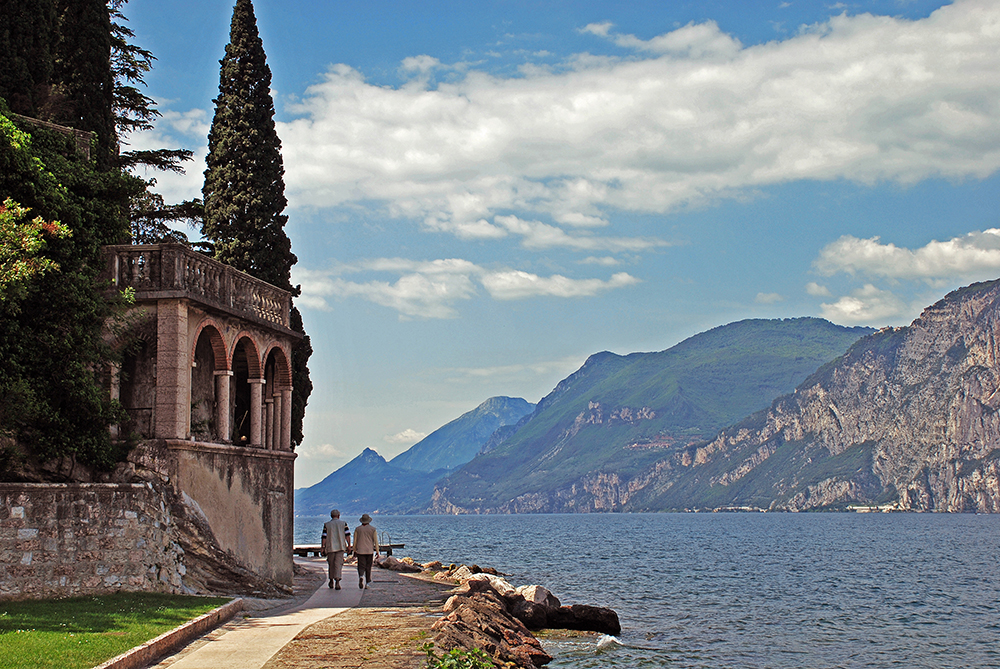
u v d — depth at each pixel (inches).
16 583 901.2
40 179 992.9
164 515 1041.5
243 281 1290.6
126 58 1701.5
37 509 923.4
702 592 2428.6
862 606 2167.8
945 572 3270.2
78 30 1430.9
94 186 1115.3
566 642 1320.1
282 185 1771.7
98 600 916.0
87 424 1026.7
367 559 1381.6
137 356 1125.7
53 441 997.8
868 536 6983.3
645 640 1464.1
